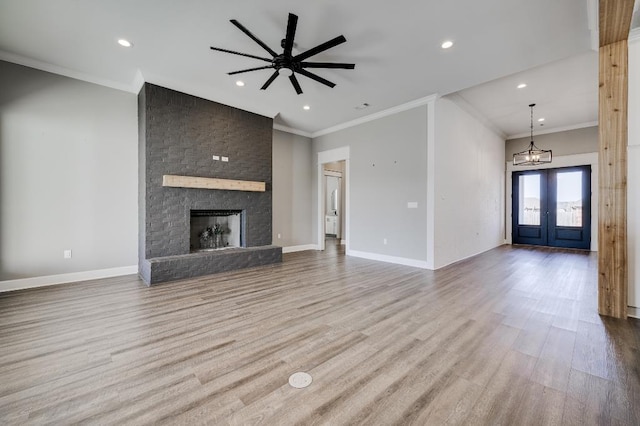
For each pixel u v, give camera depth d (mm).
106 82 4258
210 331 2473
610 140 2773
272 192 6250
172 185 4246
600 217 2848
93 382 1763
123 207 4438
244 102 5121
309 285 3904
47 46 3395
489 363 1982
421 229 5082
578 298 3377
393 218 5523
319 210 7246
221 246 5359
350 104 5293
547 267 5082
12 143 3611
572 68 4148
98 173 4219
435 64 3773
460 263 5449
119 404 1568
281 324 2621
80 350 2145
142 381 1774
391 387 1718
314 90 4648
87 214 4141
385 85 4441
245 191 5262
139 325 2586
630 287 2803
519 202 8078
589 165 6883
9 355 2070
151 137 4141
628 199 2777
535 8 2684
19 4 2658
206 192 4738
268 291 3623
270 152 5641
